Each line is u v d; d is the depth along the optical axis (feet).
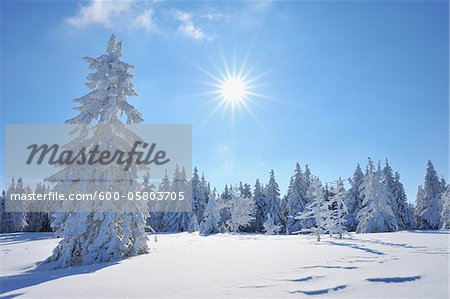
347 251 38.34
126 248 44.60
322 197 79.20
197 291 17.89
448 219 139.33
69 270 32.81
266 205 203.10
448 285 17.22
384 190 127.54
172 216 204.44
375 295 15.58
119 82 51.90
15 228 194.29
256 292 17.19
